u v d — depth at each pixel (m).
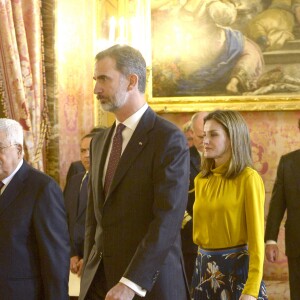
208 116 3.53
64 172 6.25
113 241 2.82
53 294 2.95
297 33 6.59
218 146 3.46
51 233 2.97
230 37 6.68
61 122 6.19
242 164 3.44
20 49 5.05
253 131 6.70
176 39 6.75
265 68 6.62
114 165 2.91
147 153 2.81
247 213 3.37
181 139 2.82
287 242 4.99
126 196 2.80
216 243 3.42
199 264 3.53
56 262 2.96
